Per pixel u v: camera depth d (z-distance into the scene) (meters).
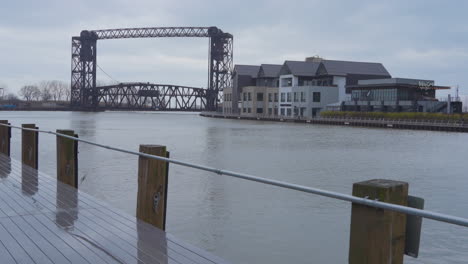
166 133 66.31
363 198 3.29
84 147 39.25
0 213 7.00
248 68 139.00
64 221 6.56
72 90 178.00
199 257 5.12
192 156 36.66
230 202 17.95
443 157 37.38
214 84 157.38
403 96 90.00
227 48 154.88
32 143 11.51
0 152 14.21
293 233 13.71
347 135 63.62
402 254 3.48
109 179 23.19
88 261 4.98
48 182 9.47
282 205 17.53
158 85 180.75
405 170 29.80
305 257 11.81
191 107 182.38
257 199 18.58
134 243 5.58
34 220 6.61
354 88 99.81
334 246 12.83
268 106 125.44
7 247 5.44
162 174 6.35
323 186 23.55
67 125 88.62
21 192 8.49
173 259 5.05
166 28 157.38
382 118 88.06
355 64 112.50
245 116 127.25
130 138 56.44
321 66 111.44
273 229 14.33
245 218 15.60
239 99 137.50
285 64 116.62
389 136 62.38
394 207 3.10
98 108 183.25
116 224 6.38
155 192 6.35
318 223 15.09
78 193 8.47
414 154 39.44
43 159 31.17
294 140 53.88
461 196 21.27
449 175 27.77
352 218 3.46
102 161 30.05
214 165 31.28
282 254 12.12
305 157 36.25
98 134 63.56
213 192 19.78
